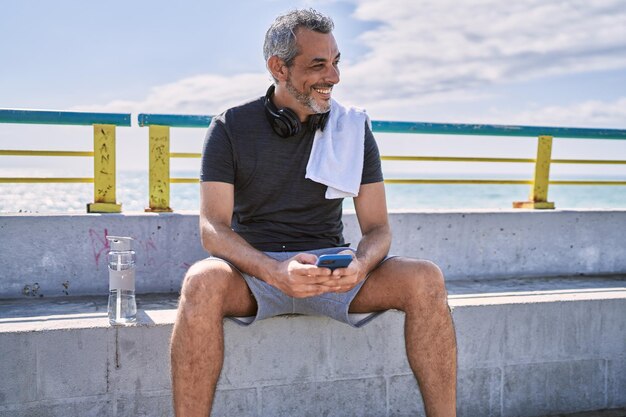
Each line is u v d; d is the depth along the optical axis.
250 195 2.33
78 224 3.10
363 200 2.45
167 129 3.31
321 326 2.55
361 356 2.62
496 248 3.76
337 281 1.99
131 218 3.17
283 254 2.28
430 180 3.82
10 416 2.28
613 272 3.98
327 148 2.34
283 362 2.52
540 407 2.88
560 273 3.89
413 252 3.61
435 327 2.11
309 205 2.36
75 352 2.33
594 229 3.94
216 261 2.09
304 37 2.24
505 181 3.96
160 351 2.40
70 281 3.11
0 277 3.02
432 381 2.13
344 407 2.61
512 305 2.82
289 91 2.29
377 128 3.61
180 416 1.97
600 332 2.95
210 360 1.97
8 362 2.27
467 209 3.88
